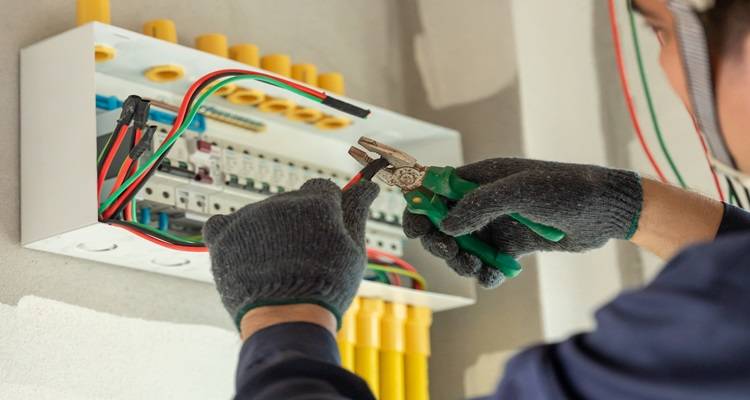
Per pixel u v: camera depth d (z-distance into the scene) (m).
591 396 0.57
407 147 2.45
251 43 2.36
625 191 1.08
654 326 0.55
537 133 2.49
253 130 2.18
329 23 2.57
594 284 2.35
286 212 0.87
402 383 2.26
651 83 2.36
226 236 0.88
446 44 2.68
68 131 1.78
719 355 0.52
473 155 2.57
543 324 2.36
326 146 2.32
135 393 1.90
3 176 1.83
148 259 1.90
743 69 0.81
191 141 1.94
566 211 1.07
